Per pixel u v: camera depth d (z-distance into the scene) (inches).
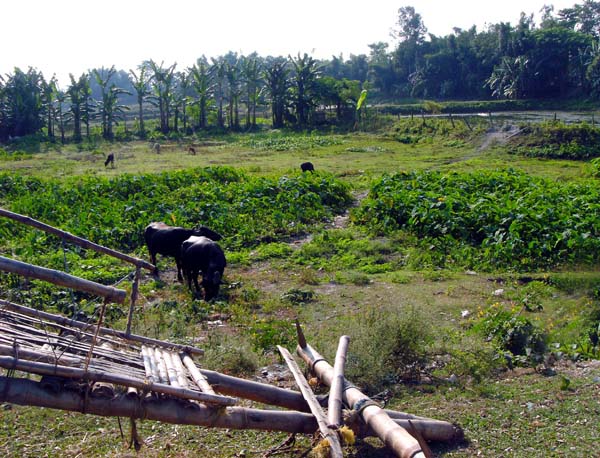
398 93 3978.8
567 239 567.8
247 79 2711.6
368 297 477.1
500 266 561.9
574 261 541.3
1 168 1513.3
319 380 288.0
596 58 2878.9
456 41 3811.5
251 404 294.0
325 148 1884.8
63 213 769.6
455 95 3656.5
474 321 406.3
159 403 200.7
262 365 339.3
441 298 469.7
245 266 587.2
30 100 2415.1
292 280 537.6
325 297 481.4
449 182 839.7
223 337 374.0
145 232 575.2
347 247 642.2
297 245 673.6
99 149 2085.4
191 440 255.4
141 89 2598.4
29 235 657.6
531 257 567.2
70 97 2485.2
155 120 3100.4
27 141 2294.5
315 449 213.5
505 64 3245.6
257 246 671.8
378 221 722.2
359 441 246.4
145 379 196.2
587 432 250.4
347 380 273.6
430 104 3006.9
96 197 847.1
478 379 313.1
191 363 235.5
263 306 458.0
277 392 246.1
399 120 2363.4
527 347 345.1
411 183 839.7
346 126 2491.4
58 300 450.0
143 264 232.8
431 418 268.7
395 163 1461.6
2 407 286.0
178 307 447.5
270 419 224.8
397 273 547.8
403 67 4079.7
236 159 1626.5
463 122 2097.7
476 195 759.1
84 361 196.5
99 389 193.3
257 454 243.6
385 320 337.1
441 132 2021.4
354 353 310.2
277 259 613.9
